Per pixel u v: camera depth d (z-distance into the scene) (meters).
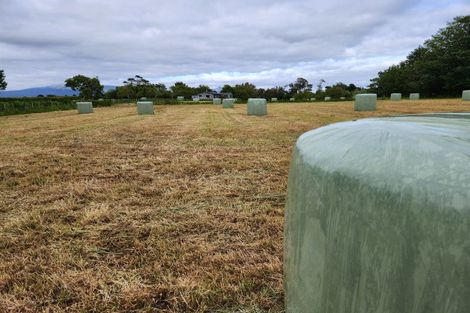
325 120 11.83
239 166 4.90
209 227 2.80
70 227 2.83
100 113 19.48
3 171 4.84
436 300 0.69
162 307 1.83
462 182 0.68
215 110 21.14
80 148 6.69
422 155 0.77
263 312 1.75
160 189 3.87
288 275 1.18
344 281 0.87
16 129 10.66
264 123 10.98
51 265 2.24
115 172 4.71
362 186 0.81
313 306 0.99
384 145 0.86
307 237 1.00
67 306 1.84
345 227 0.86
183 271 2.15
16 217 3.11
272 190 3.76
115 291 1.96
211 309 1.79
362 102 17.19
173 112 19.59
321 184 0.93
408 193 0.73
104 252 2.42
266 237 2.58
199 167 4.89
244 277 2.04
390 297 0.77
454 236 0.66
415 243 0.72
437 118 1.14
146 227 2.80
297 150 1.12
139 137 8.14
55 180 4.34
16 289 1.99
